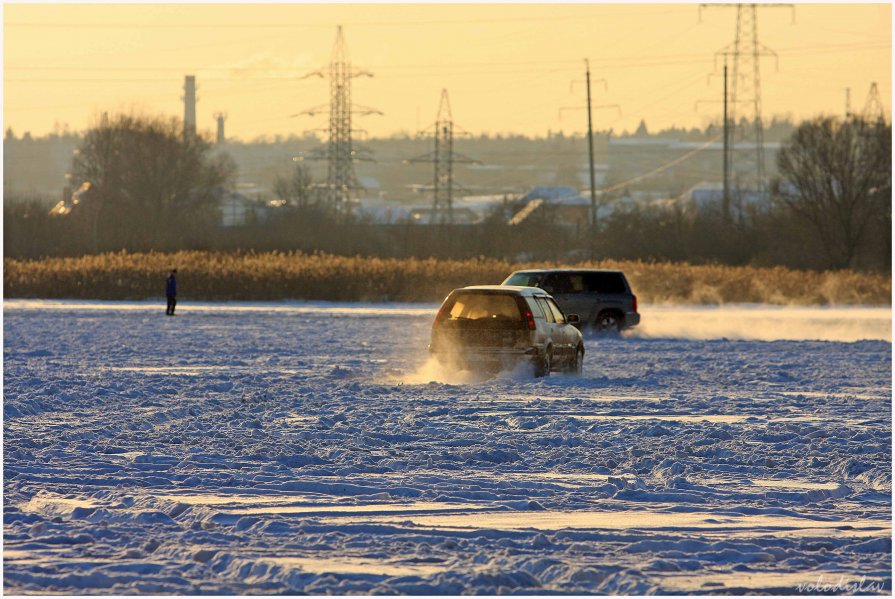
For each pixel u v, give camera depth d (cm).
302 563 3019
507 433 5503
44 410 6150
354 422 5859
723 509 3844
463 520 3600
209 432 5412
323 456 4809
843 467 4638
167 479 4216
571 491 4125
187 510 3650
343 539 3297
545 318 8525
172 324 14700
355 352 10750
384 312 18038
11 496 3881
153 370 8719
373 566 2997
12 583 2805
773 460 4781
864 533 3503
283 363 9512
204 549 3136
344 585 2794
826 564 3112
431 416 6131
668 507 3866
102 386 7312
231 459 4684
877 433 5569
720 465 4706
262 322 15375
